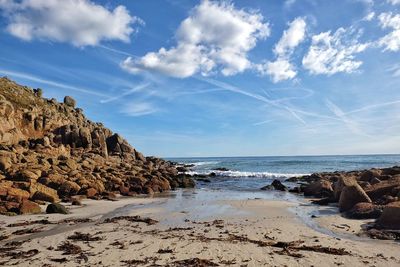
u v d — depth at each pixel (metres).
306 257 11.71
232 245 13.35
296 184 46.41
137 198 31.41
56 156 43.91
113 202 27.98
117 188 35.00
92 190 30.52
